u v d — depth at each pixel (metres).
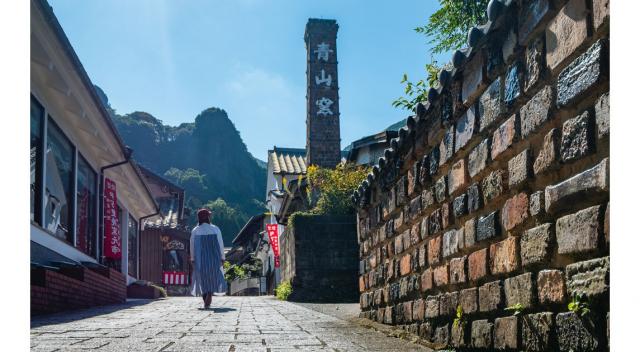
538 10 3.04
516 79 3.36
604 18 2.47
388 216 6.83
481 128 3.92
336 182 16.97
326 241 15.80
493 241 3.80
